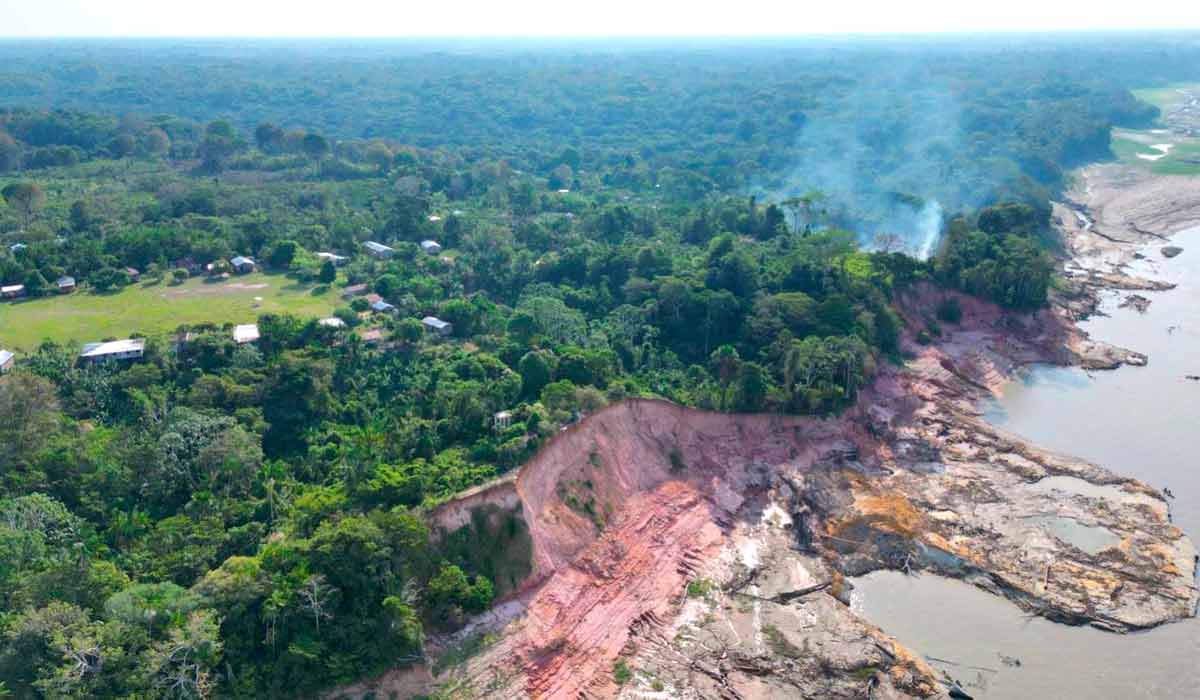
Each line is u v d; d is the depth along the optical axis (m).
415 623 54.44
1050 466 85.19
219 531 62.31
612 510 72.38
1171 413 97.50
